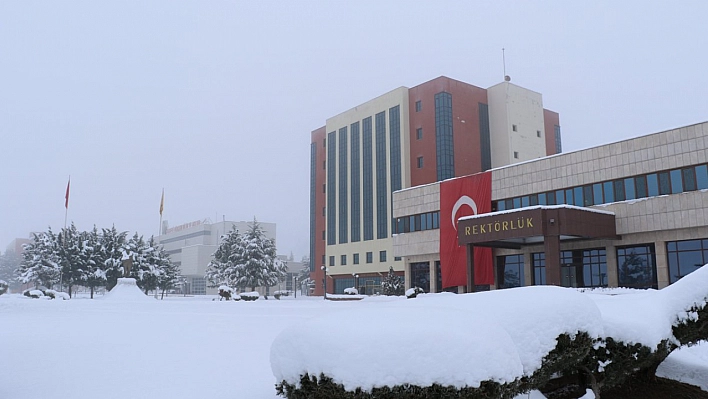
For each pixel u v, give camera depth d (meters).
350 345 4.63
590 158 36.38
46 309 30.58
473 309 5.85
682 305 7.80
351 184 75.00
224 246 82.56
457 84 66.69
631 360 7.20
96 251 69.75
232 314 23.91
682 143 31.83
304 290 116.12
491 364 4.58
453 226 44.22
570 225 32.00
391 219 67.50
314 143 85.81
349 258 73.62
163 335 14.20
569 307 6.15
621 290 28.20
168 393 7.46
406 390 4.46
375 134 72.12
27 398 7.41
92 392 7.63
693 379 9.25
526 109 69.31
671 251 32.31
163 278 73.88
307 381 4.89
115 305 35.38
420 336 4.58
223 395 7.27
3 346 11.98
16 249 171.75
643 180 33.66
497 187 41.81
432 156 65.00
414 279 49.25
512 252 40.66
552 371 6.11
